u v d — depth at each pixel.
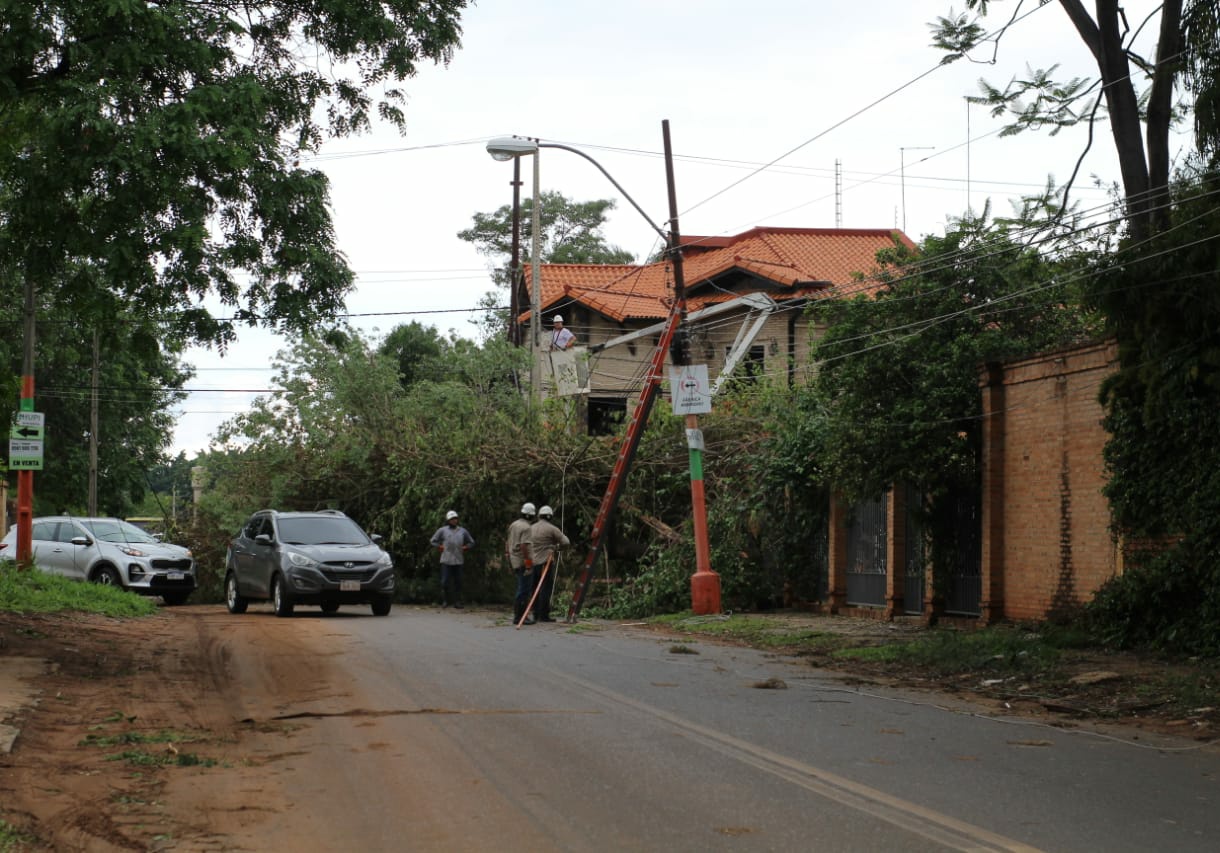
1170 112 16.69
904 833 6.63
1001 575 19.69
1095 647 16.05
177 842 6.46
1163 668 14.12
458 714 10.74
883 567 22.75
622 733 9.80
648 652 16.83
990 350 20.56
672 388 23.94
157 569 28.70
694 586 23.62
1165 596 15.48
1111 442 16.55
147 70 13.09
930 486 20.69
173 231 12.51
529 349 36.47
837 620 22.44
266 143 13.02
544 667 14.52
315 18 14.65
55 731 9.73
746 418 27.97
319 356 33.62
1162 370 15.58
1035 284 20.66
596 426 42.00
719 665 15.20
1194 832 6.71
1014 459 19.42
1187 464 15.49
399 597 31.77
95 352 42.38
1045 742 9.70
